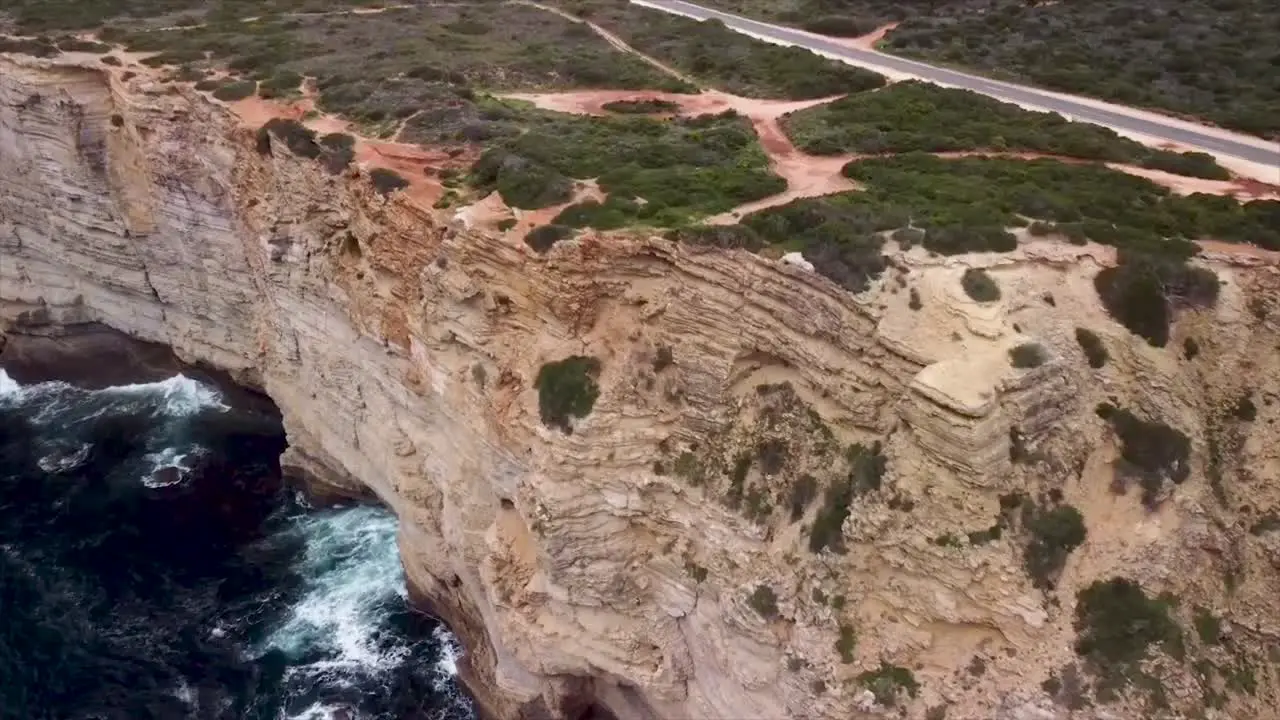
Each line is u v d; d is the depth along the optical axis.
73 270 53.31
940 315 24.58
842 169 35.03
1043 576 23.27
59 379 55.72
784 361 27.48
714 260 27.67
